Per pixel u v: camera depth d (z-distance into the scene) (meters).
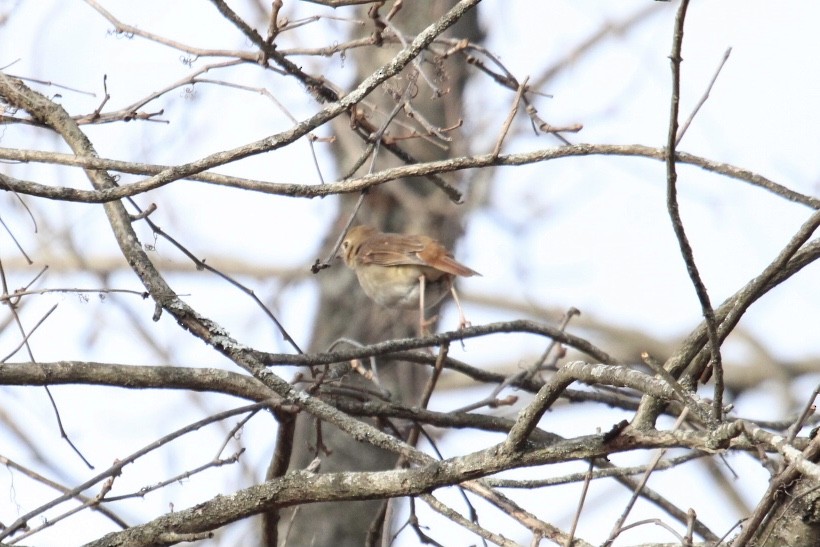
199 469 8.42
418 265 14.53
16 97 10.14
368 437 8.67
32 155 8.24
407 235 14.99
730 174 9.03
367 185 8.70
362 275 15.21
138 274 9.18
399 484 7.59
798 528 7.13
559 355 12.23
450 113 15.62
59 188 8.05
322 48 10.00
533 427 7.06
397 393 15.49
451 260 14.31
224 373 9.32
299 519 15.37
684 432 6.73
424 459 8.46
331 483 7.74
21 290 8.99
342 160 16.53
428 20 15.62
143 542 7.82
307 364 9.48
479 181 16.67
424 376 16.22
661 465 9.69
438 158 15.76
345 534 15.25
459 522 7.79
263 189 8.61
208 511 7.90
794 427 6.98
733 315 8.02
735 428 6.11
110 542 7.85
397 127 15.55
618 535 7.34
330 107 8.30
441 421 10.91
